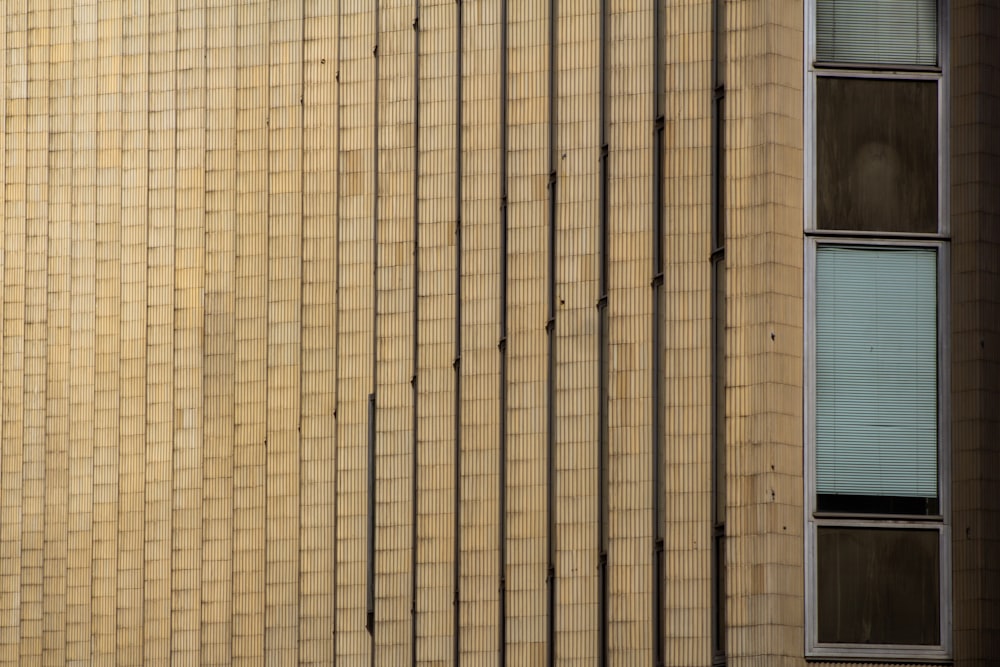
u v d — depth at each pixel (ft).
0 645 329.93
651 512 190.19
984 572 172.45
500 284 226.17
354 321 268.00
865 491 173.47
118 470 319.88
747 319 176.04
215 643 296.71
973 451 173.47
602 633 199.72
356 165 268.82
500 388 224.33
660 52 193.16
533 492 213.87
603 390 203.51
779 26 176.76
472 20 233.35
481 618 222.69
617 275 194.70
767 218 174.81
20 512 330.13
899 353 175.11
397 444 249.75
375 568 249.34
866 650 171.63
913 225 176.35
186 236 310.45
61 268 331.77
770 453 172.45
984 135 176.35
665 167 186.50
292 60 294.05
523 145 219.61
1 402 333.62
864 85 177.27
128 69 323.57
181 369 306.35
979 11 177.06
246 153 300.40
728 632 173.47
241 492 296.10
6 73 335.88
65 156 332.39
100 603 322.75
